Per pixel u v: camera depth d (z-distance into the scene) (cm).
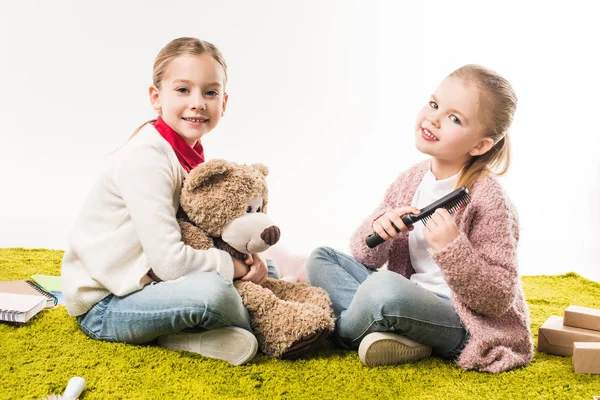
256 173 128
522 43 277
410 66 275
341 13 273
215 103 136
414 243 137
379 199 259
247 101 271
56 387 104
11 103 265
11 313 130
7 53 265
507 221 123
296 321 117
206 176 119
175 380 108
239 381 109
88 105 266
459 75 128
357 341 124
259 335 121
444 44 276
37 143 264
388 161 274
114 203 123
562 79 277
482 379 115
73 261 129
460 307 122
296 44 271
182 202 123
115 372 110
